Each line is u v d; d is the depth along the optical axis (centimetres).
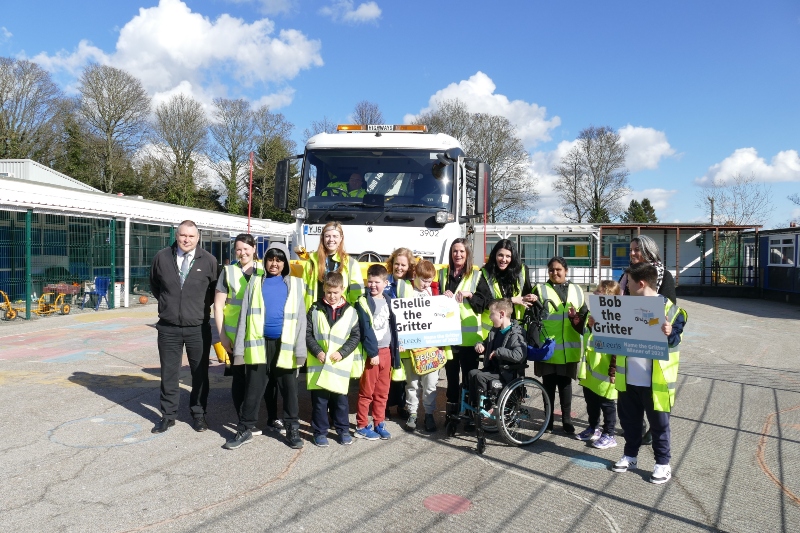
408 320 579
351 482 457
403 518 395
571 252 3081
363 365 566
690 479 471
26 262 1477
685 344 1247
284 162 785
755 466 501
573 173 5053
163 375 579
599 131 4969
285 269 553
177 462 495
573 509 413
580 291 586
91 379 809
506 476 475
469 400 566
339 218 729
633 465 493
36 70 3991
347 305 548
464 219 768
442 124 4516
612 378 540
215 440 557
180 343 582
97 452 516
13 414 631
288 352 525
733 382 847
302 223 745
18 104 3972
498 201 4534
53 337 1200
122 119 4228
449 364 622
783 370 948
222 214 2572
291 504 415
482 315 602
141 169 4512
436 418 652
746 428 614
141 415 636
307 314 545
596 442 553
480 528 382
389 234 717
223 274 577
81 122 4181
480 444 527
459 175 759
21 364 916
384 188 741
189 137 4534
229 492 434
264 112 4759
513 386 541
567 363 582
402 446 549
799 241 2309
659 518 400
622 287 566
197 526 379
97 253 1797
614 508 415
